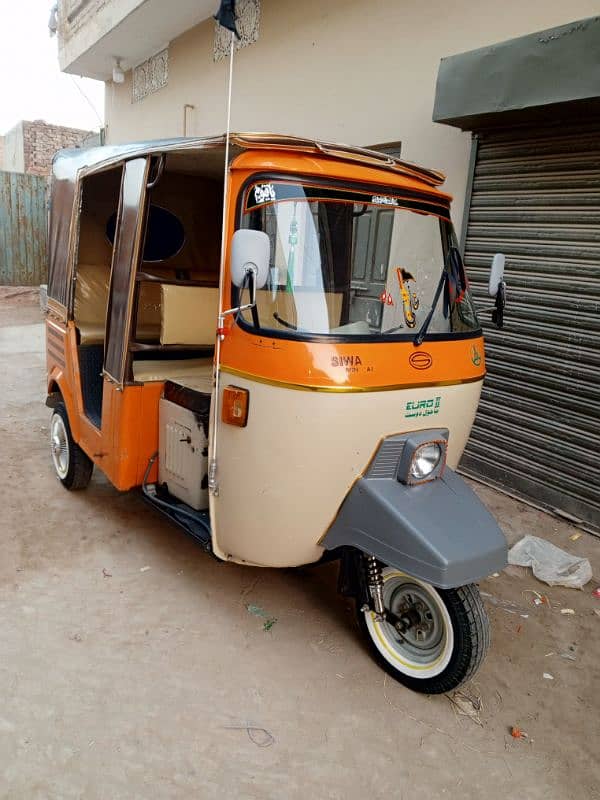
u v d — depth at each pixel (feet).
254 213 8.63
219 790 7.32
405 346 8.74
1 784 7.13
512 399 15.83
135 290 10.65
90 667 9.09
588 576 12.39
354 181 8.99
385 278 9.11
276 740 8.09
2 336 32.86
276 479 8.60
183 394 10.63
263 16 23.29
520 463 15.85
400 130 17.98
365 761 7.89
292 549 9.24
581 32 11.54
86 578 11.35
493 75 13.12
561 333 14.56
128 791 7.20
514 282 15.39
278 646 9.87
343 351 8.18
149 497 11.25
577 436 14.56
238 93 25.25
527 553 13.17
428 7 16.70
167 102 31.42
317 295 8.49
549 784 7.79
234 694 8.80
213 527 9.58
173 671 9.14
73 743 7.77
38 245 50.60
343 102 19.90
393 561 8.22
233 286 8.82
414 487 8.73
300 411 8.14
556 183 14.21
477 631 8.34
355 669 9.51
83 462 14.29
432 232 9.84
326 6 20.16
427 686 8.91
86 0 31.53
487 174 15.65
